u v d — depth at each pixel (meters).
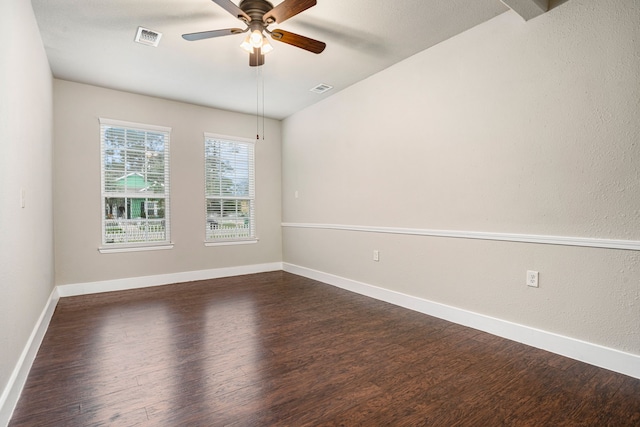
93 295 3.90
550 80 2.31
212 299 3.74
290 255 5.41
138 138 4.35
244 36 2.88
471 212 2.81
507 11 2.54
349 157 4.12
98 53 3.18
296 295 3.92
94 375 2.02
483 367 2.11
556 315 2.30
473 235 2.78
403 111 3.40
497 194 2.62
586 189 2.15
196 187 4.77
